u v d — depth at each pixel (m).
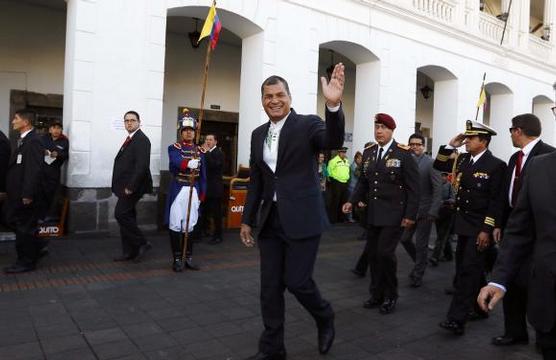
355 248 7.80
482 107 13.36
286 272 3.25
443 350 3.77
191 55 11.18
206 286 5.19
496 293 2.32
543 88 15.70
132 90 7.61
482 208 4.13
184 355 3.45
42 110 9.48
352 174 10.74
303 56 9.48
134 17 7.58
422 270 5.68
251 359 3.25
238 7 8.56
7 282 5.03
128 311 4.31
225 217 8.88
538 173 2.23
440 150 4.81
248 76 9.33
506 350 3.81
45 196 5.68
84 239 7.21
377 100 10.85
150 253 6.61
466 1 12.83
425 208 5.60
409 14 11.13
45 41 9.32
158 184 7.92
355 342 3.86
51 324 3.93
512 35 14.23
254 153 3.38
